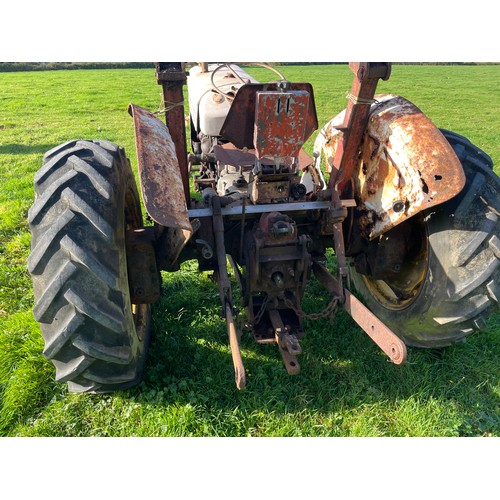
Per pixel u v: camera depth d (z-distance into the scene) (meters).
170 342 3.21
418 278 2.92
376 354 3.16
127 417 2.65
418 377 2.94
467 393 2.88
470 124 12.33
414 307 2.83
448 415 2.70
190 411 2.65
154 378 2.90
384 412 2.73
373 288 3.42
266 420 2.66
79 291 2.13
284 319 2.80
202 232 2.79
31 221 2.20
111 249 2.18
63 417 2.64
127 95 16.56
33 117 12.20
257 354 3.15
